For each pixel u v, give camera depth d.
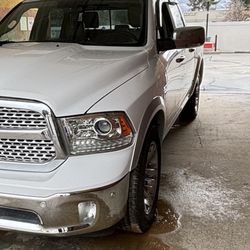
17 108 2.12
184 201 3.29
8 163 2.22
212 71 11.87
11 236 2.79
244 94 8.02
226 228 2.88
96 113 2.19
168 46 3.19
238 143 4.83
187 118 5.83
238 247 2.65
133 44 3.15
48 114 2.10
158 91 2.85
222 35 22.38
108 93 2.30
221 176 3.82
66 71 2.44
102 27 3.35
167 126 3.51
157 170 2.98
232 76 10.64
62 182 2.10
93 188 2.12
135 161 2.34
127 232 2.80
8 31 3.75
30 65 2.49
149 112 2.57
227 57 17.06
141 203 2.58
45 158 2.18
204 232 2.82
